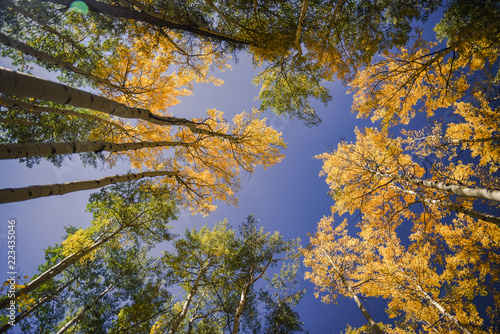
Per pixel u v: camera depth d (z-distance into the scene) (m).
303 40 6.33
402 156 8.20
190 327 9.48
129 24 6.09
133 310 9.76
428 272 9.07
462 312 8.48
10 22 5.02
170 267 10.90
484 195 4.22
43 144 3.01
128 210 9.80
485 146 7.45
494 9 4.73
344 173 9.35
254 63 7.39
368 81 6.88
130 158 9.12
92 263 11.32
